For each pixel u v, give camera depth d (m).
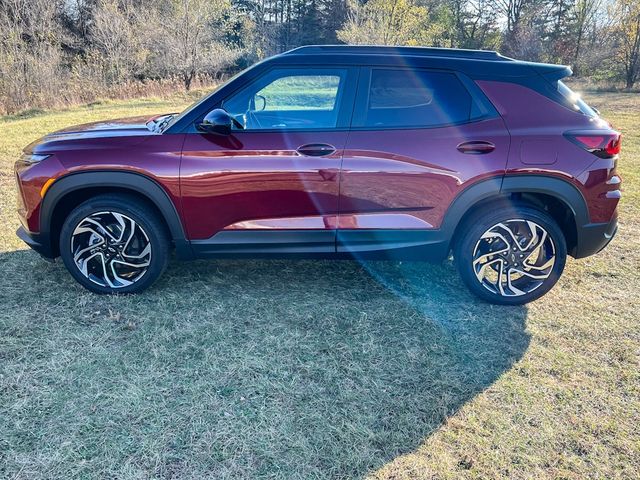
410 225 3.06
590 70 28.00
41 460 1.96
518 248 3.17
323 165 2.95
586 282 3.62
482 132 2.94
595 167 2.96
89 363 2.56
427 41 28.91
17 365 2.53
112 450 2.02
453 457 2.03
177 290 3.36
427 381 2.51
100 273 3.28
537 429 2.19
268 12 44.56
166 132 3.04
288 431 2.15
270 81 3.02
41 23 19.14
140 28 22.30
